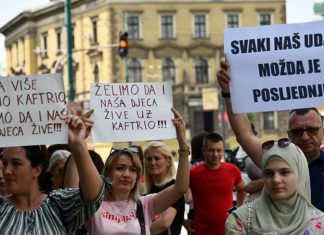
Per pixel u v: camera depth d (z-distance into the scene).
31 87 4.82
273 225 4.77
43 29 72.44
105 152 41.44
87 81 65.88
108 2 62.69
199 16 64.06
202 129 64.38
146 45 63.31
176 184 5.77
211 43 63.97
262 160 4.90
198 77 64.00
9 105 4.82
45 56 71.88
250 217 4.88
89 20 65.44
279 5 64.12
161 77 63.50
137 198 5.76
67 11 26.17
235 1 63.97
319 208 5.53
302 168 4.81
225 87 5.71
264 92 5.69
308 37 5.71
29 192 4.67
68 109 4.94
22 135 4.79
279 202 4.80
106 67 63.12
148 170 7.29
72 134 4.71
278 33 5.70
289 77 5.70
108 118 5.54
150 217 5.77
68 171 5.84
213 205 7.98
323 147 6.23
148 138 5.60
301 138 5.60
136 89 5.61
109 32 62.84
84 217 4.70
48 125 4.80
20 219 4.59
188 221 8.31
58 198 4.71
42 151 4.91
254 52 5.70
